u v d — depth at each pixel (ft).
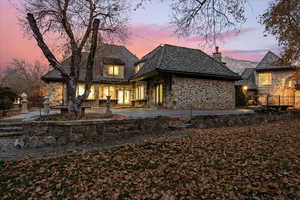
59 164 14.58
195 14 20.86
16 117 32.22
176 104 49.08
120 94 76.13
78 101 27.86
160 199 10.12
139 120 24.40
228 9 19.71
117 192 10.94
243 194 10.29
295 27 31.37
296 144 19.33
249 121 34.88
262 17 33.37
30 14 26.40
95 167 14.19
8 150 18.06
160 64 48.65
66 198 10.51
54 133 19.95
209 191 10.73
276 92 76.54
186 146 18.80
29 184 12.02
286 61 41.86
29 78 128.36
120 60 78.48
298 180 11.41
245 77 91.20
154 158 15.81
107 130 22.09
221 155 16.43
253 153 16.79
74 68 28.76
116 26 35.42
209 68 56.13
